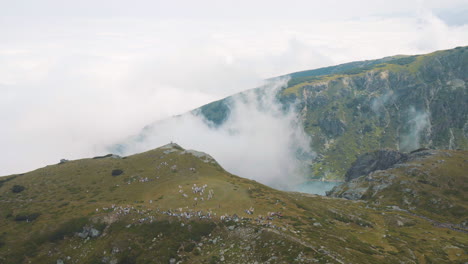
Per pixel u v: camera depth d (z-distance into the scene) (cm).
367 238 14400
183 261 10344
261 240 10175
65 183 19150
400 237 15562
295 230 11419
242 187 16850
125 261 11081
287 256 8712
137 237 12112
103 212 14275
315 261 8062
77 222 13700
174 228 12262
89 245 12431
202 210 13275
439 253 13388
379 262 9906
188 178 18300
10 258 11988
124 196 16612
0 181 19912
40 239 12988
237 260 9400
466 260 12350
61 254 12175
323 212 17625
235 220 12075
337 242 11200
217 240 11194
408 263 11119
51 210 15512
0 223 14675
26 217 14800
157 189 16950
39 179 19950
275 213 13238
